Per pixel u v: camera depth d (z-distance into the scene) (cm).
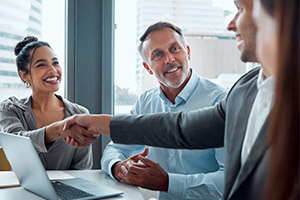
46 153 163
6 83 235
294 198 40
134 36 239
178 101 162
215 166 153
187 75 163
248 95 82
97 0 233
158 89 179
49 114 178
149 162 128
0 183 120
